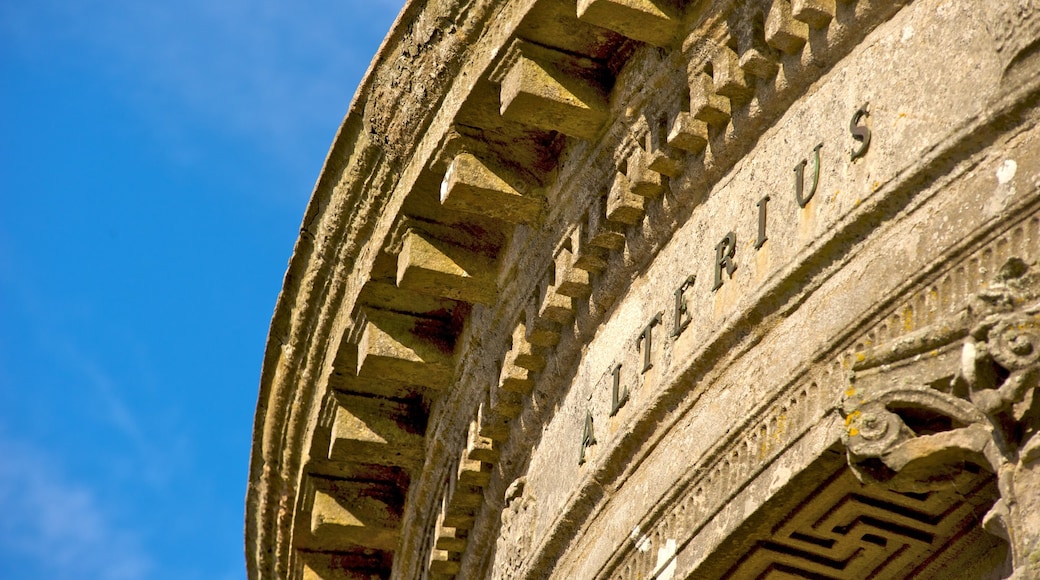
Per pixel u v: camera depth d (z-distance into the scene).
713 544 14.27
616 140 16.59
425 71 17.86
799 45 14.66
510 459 19.06
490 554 19.84
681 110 15.71
